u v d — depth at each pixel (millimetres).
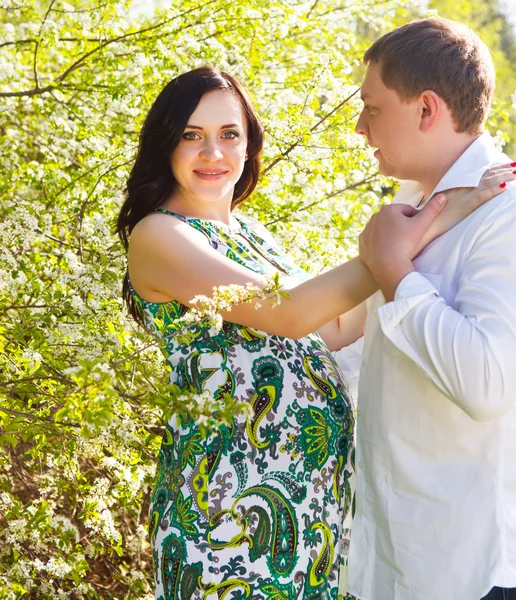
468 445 1780
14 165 3592
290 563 1885
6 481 2766
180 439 1928
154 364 2658
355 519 1967
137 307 2227
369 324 1979
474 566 1765
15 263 2594
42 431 2371
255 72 3924
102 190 3186
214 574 1839
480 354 1640
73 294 2631
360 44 4676
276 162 3262
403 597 1854
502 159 1871
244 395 1900
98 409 1645
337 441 1982
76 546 2744
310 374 1974
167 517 1927
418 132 1854
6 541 2639
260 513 1871
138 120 3682
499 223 1724
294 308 1823
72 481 2752
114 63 3508
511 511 1769
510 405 1676
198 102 2051
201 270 1903
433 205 1812
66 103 3807
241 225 2225
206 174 2078
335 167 3912
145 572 3172
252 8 3641
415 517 1834
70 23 3902
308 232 3219
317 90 3488
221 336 1929
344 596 2047
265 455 1892
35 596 2924
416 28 1858
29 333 2541
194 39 3582
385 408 1883
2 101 3719
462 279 1758
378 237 1804
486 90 1860
